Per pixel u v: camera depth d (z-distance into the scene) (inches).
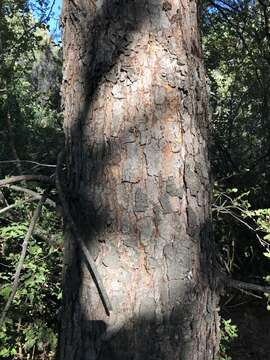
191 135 79.0
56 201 85.5
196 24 84.4
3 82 279.9
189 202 77.4
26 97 316.2
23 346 168.6
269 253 155.8
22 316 159.3
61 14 87.4
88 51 80.0
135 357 73.4
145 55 77.5
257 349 233.3
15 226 155.0
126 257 75.0
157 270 74.7
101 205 76.5
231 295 241.0
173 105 77.6
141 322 73.8
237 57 355.6
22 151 239.8
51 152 223.8
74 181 79.9
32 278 153.0
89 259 73.0
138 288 74.5
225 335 171.2
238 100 355.3
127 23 77.8
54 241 155.2
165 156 76.5
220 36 351.9
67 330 78.2
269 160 315.6
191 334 75.7
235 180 285.0
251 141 344.2
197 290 77.0
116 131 76.8
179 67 78.7
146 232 75.0
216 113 343.0
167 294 74.7
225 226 228.1
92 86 79.1
